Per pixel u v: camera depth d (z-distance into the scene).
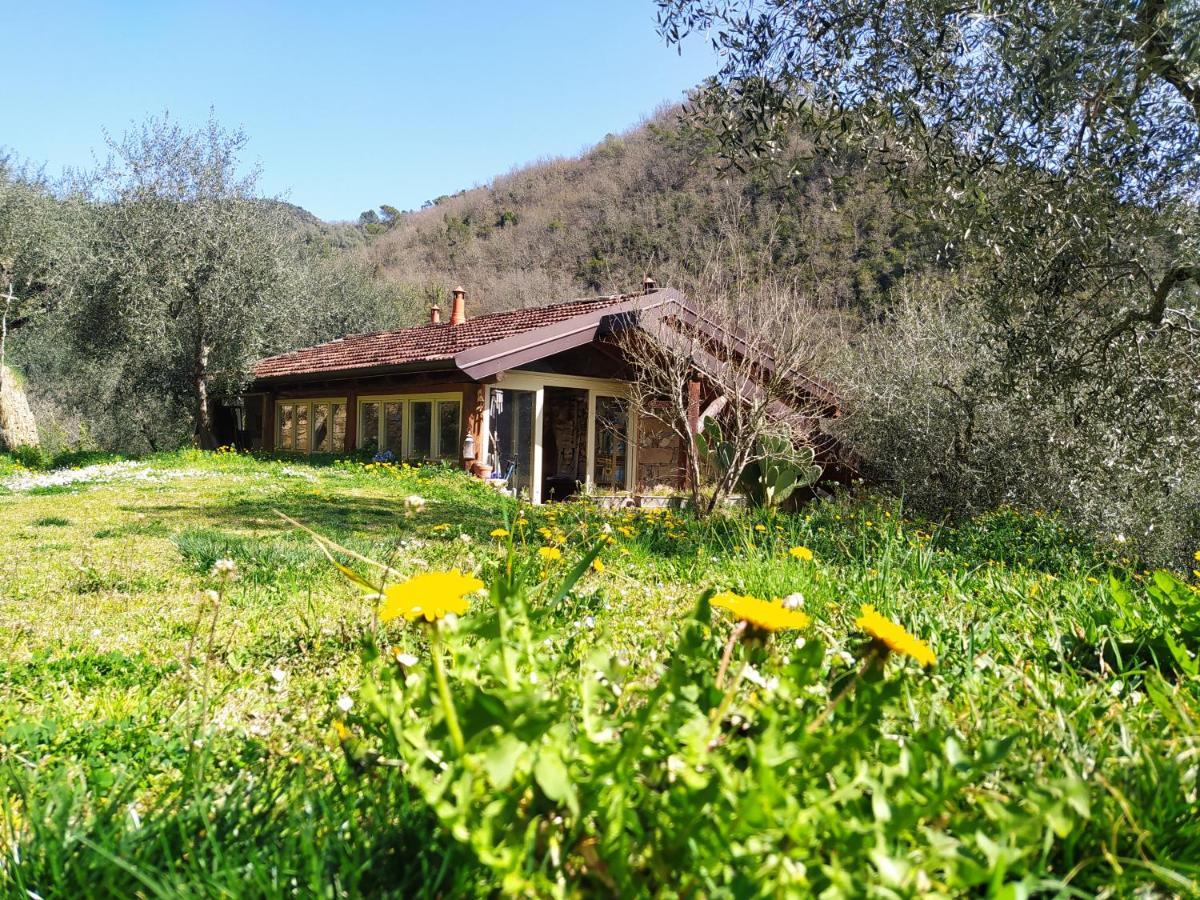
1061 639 2.74
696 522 7.68
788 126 6.45
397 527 8.73
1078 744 1.57
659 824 1.05
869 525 6.72
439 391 16.00
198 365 19.81
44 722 2.63
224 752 2.16
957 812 1.21
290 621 4.21
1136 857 1.25
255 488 12.75
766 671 1.62
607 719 1.24
